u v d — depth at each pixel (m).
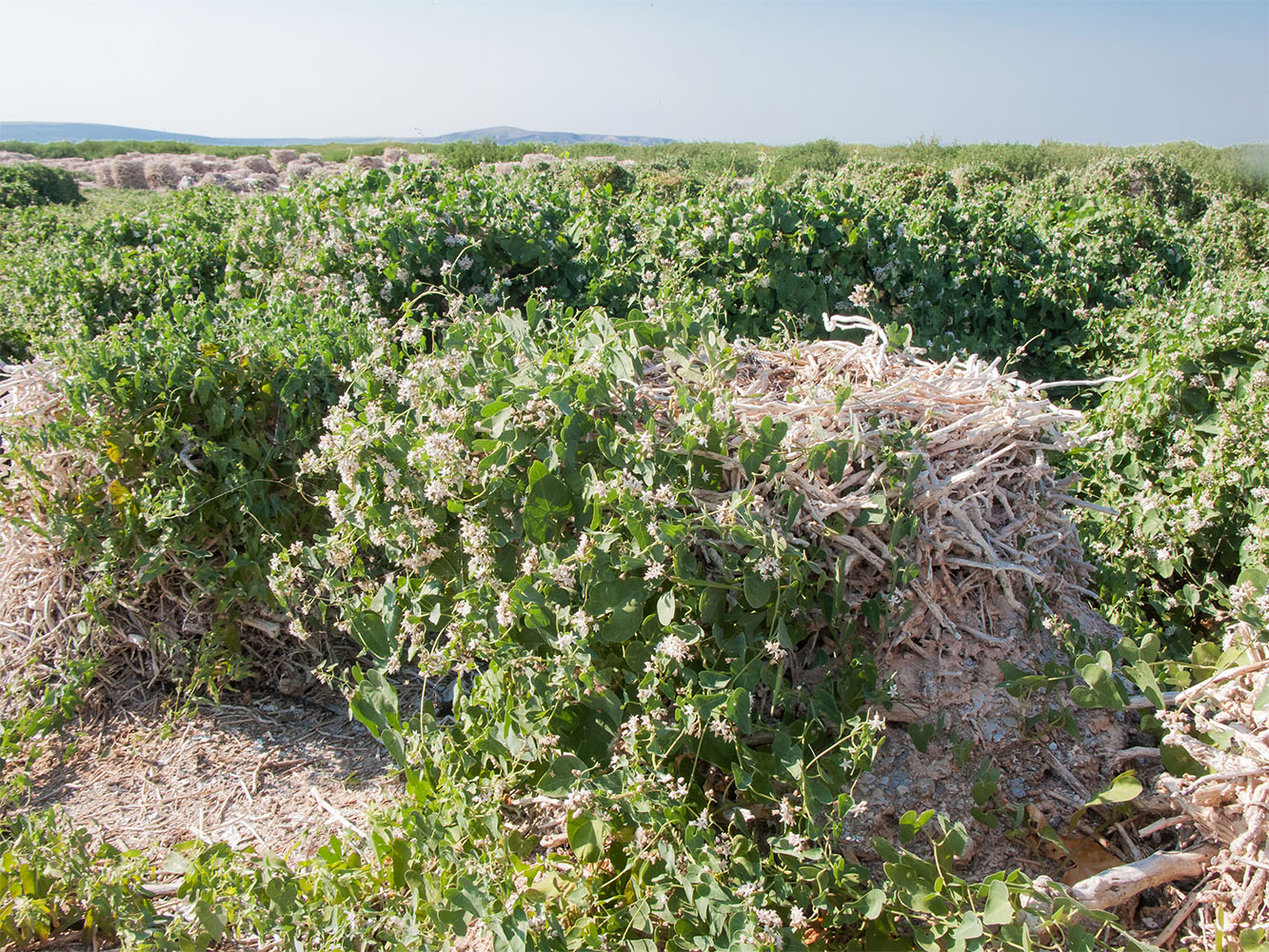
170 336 3.71
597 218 6.98
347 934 2.16
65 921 2.46
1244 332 4.53
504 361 2.97
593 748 2.32
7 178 23.55
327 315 4.35
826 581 2.54
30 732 3.13
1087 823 2.33
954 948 1.92
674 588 2.40
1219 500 4.07
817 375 3.12
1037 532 2.90
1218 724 2.24
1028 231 8.17
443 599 2.84
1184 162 24.89
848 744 2.32
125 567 3.48
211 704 3.45
